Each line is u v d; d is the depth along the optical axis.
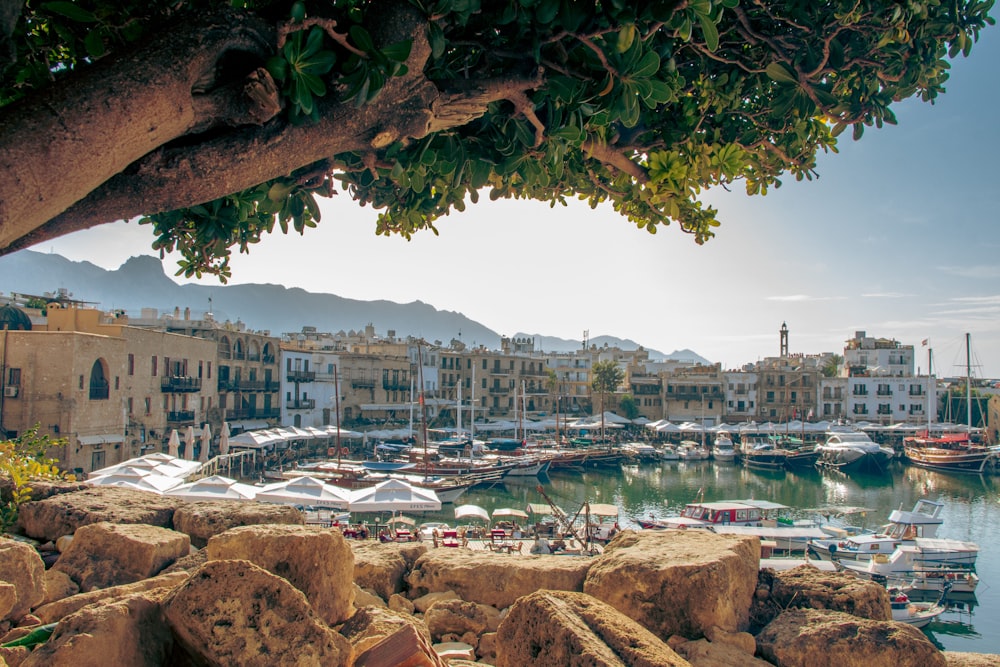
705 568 4.54
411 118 2.79
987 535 42.81
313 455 62.41
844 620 4.37
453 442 67.56
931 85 4.69
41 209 1.98
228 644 2.91
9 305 45.69
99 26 2.76
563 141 3.37
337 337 99.69
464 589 5.49
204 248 4.46
